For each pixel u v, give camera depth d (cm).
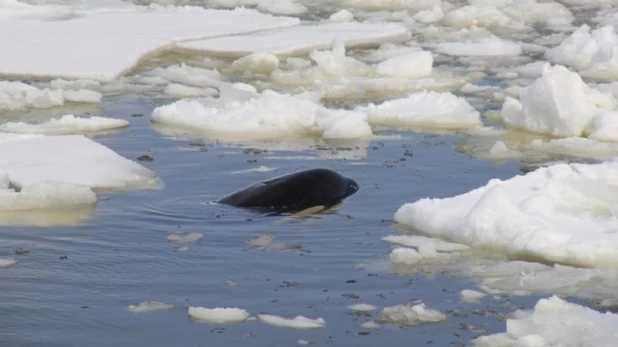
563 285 2019
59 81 3622
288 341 1797
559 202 2356
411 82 3712
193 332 1828
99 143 2953
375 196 2528
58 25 4428
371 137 3075
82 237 2258
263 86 3738
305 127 3131
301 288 2014
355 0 5253
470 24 4816
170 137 3048
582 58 4094
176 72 3838
